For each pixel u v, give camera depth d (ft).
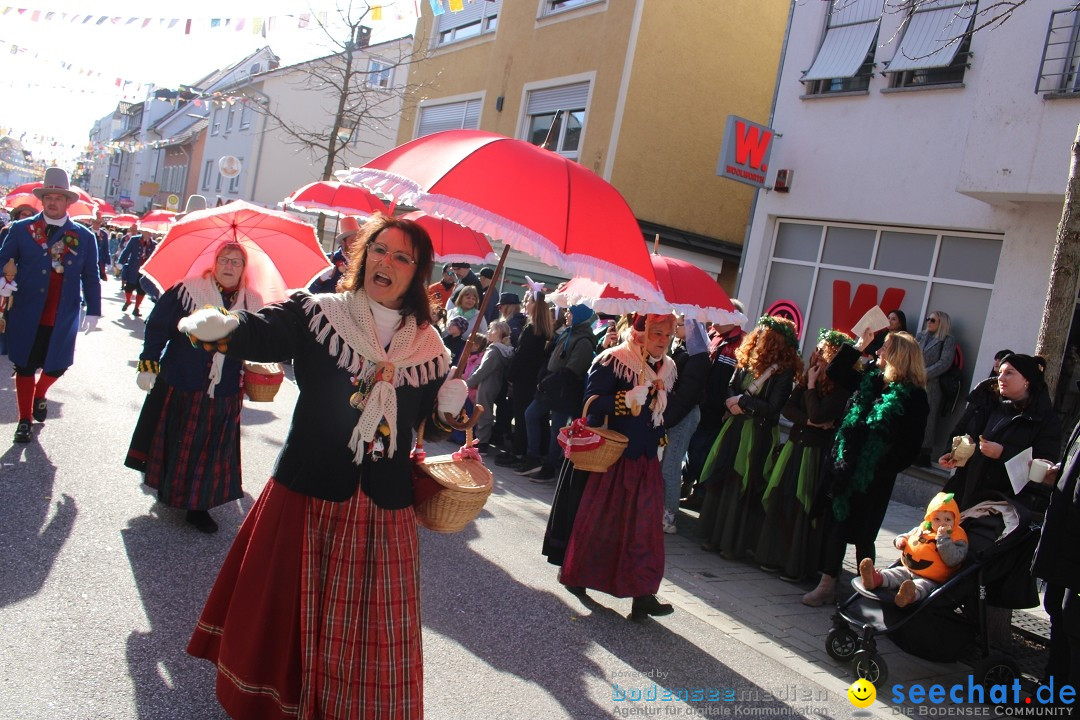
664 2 47.75
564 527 16.28
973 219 30.91
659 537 15.37
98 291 22.12
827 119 36.27
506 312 30.32
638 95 47.67
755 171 37.47
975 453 16.21
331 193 27.37
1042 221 28.99
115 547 14.47
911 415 16.84
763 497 19.57
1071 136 26.21
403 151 10.84
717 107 51.03
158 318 15.57
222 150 110.22
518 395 27.32
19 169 187.01
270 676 8.72
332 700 8.52
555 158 10.34
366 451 8.82
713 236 52.08
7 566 12.92
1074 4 26.30
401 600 8.79
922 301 32.91
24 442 19.84
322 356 8.82
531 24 55.67
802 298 37.40
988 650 13.87
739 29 51.19
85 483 17.60
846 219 35.40
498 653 13.07
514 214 9.49
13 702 9.44
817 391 19.06
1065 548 12.08
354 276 9.21
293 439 8.89
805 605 17.92
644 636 14.79
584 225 9.82
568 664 13.12
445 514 9.61
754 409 19.80
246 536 9.44
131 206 162.40
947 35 32.12
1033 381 15.44
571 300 16.69
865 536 17.35
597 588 15.26
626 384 15.23
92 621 11.71
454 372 9.88
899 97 33.65
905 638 13.88
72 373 29.60
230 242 16.26
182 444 15.57
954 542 13.97
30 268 20.38
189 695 10.27
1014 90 27.58
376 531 8.80
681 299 15.24
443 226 24.44
